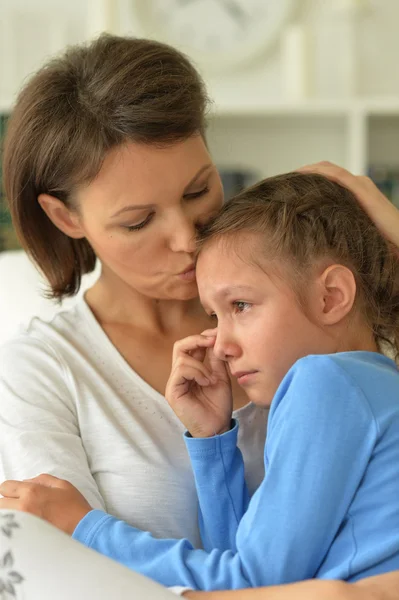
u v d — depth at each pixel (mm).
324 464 897
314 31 2943
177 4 2902
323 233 1074
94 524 980
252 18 2914
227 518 1079
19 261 1876
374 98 2787
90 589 791
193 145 1097
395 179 2822
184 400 1105
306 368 951
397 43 2961
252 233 1068
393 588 808
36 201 1248
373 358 1015
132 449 1131
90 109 1085
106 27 2705
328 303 1057
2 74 2824
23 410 1143
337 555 897
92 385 1184
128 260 1135
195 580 913
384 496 904
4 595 798
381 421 918
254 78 2945
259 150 2961
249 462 1173
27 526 836
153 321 1271
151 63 1123
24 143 1175
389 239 1197
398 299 1147
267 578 885
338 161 2963
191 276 1146
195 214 1125
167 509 1118
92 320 1249
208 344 1112
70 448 1113
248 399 1219
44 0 2887
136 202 1081
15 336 1279
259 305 1050
